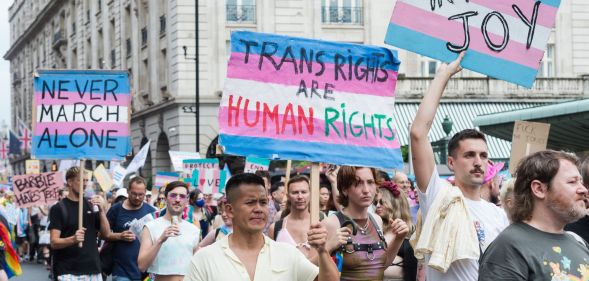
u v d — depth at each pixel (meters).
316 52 6.39
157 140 41.56
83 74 11.98
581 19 38.41
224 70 37.34
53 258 10.84
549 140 17.83
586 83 37.97
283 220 8.30
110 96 11.98
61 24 65.81
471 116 36.59
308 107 6.33
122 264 11.02
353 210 7.12
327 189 10.60
